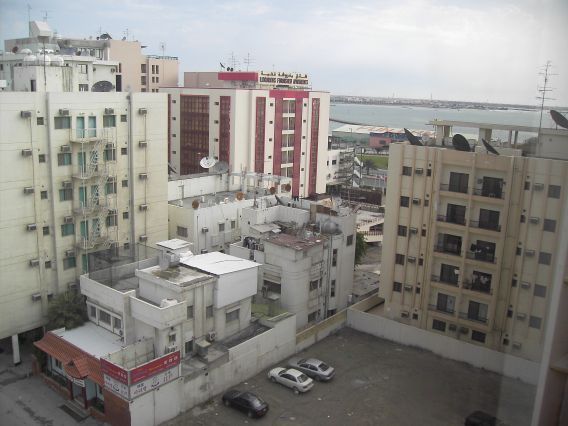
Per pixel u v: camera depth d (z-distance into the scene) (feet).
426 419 98.53
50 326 114.21
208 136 245.65
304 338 124.57
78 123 122.01
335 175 314.14
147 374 90.27
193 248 143.74
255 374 111.65
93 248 126.93
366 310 142.61
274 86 290.97
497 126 120.26
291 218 145.07
